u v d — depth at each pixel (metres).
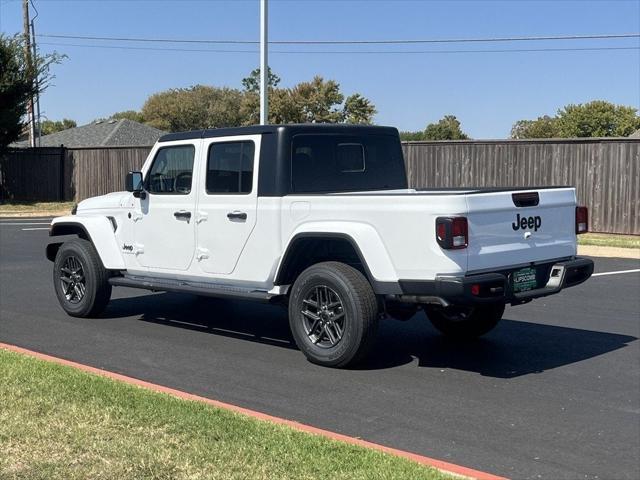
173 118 72.38
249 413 5.54
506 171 21.02
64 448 4.66
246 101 65.56
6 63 32.34
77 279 9.40
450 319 8.32
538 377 6.87
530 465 4.82
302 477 4.28
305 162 7.62
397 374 6.94
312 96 59.09
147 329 8.82
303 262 7.50
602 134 63.94
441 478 4.33
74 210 9.77
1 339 8.24
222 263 7.89
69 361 7.21
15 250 17.00
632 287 12.04
